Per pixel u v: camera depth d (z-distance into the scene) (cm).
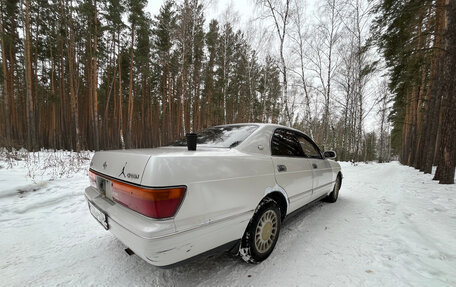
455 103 517
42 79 1725
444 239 209
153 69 1978
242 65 1719
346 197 418
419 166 1042
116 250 202
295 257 189
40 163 684
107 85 1981
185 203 120
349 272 163
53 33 1453
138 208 118
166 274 164
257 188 172
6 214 290
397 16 515
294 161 235
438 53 733
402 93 655
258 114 1981
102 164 170
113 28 1280
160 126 2627
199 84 1706
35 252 197
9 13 1323
